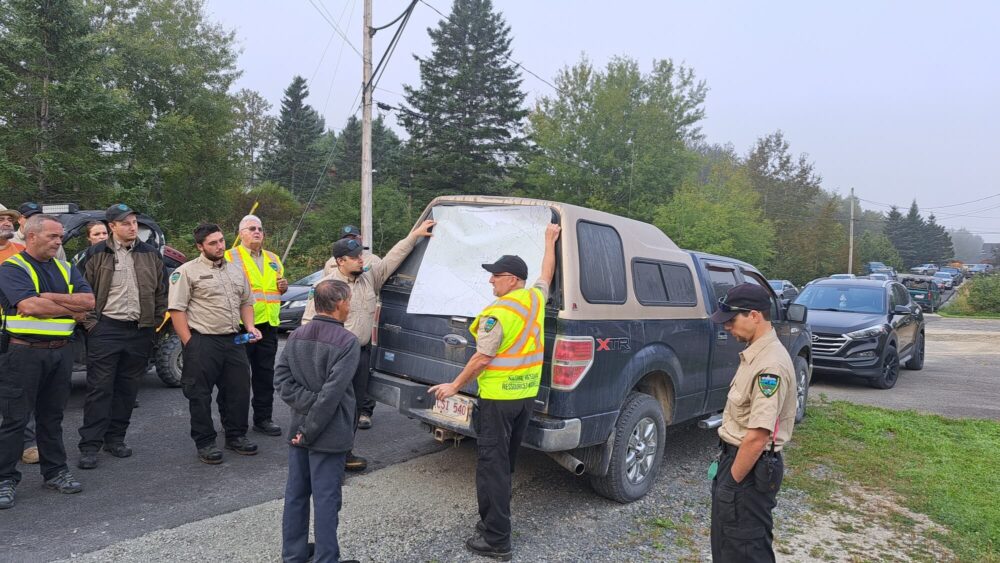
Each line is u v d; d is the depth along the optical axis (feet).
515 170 121.60
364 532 13.05
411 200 124.77
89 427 16.15
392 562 11.83
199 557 11.64
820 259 165.68
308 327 11.11
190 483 15.37
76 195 57.57
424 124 121.80
